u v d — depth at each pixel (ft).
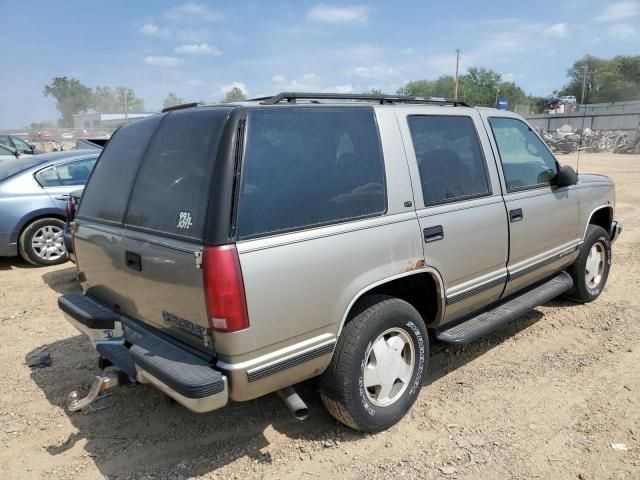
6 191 23.24
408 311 10.89
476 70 249.75
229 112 8.98
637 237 27.99
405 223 10.75
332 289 9.52
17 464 10.28
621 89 266.98
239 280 8.31
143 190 10.05
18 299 19.79
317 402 12.14
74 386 13.21
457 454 10.29
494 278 13.17
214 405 8.38
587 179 17.26
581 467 9.86
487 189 12.98
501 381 13.05
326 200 9.61
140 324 10.36
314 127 9.81
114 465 10.20
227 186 8.44
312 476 9.79
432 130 11.98
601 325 16.29
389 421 10.88
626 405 11.84
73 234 12.16
